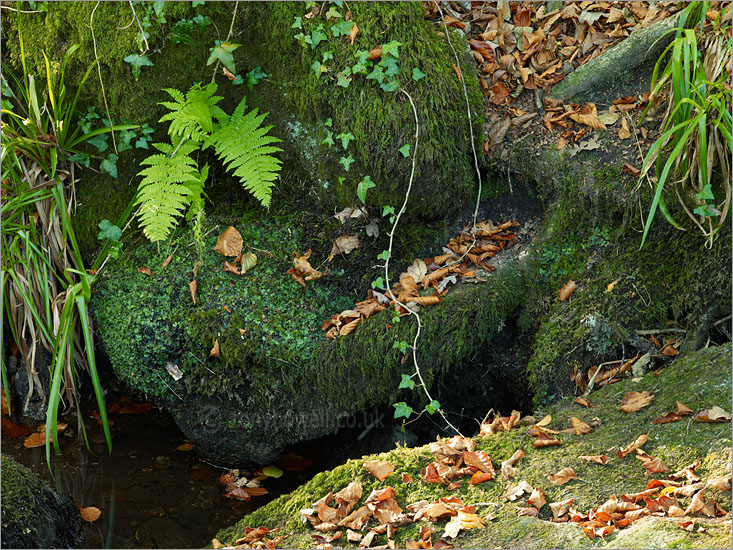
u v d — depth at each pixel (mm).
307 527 3877
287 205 4301
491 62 4367
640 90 4281
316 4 4191
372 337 4164
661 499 3746
